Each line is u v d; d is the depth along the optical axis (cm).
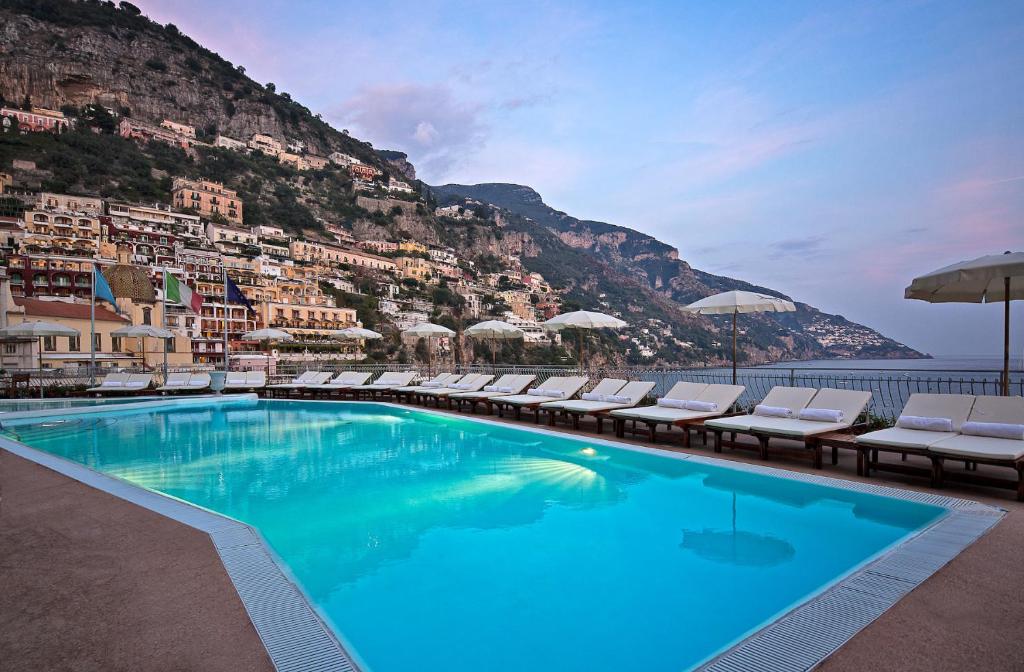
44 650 233
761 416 729
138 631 251
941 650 228
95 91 13012
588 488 591
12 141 9038
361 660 255
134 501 485
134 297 4241
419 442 906
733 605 311
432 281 13088
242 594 292
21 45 12750
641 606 311
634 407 895
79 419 1280
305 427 1114
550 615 303
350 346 7900
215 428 1108
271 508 517
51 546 369
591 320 1293
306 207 13262
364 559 388
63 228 6769
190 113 14750
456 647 270
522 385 1197
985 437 536
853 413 663
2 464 658
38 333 1884
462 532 445
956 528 391
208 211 10256
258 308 7481
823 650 231
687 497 550
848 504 520
